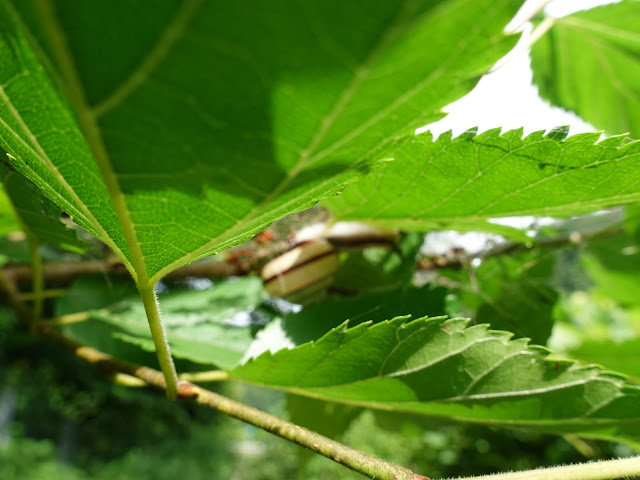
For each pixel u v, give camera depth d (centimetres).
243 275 13
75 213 5
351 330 7
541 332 12
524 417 7
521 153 7
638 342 14
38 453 91
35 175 5
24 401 108
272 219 5
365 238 11
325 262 10
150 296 5
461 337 7
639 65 14
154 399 129
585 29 14
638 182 7
